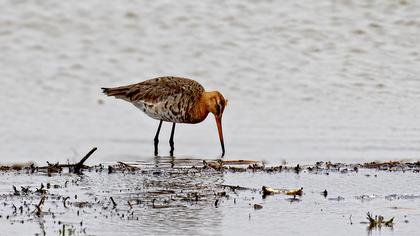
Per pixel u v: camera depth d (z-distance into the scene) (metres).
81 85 22.36
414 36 25.12
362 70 23.05
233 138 18.14
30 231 11.35
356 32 25.31
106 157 16.45
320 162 15.73
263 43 24.88
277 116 19.84
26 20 25.89
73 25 25.80
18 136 17.91
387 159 16.23
